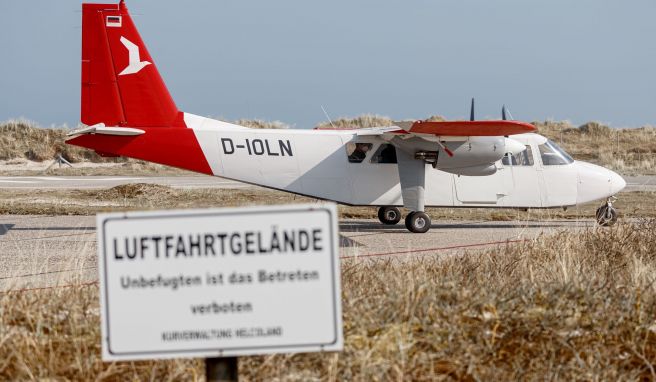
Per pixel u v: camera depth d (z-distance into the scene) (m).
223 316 10.47
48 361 14.95
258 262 10.45
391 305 17.73
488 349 15.61
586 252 32.56
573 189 57.09
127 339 10.50
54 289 22.23
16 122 143.50
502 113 58.84
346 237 50.50
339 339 10.43
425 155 53.56
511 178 56.41
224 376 11.03
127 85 52.66
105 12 52.31
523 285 21.08
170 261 10.47
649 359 15.93
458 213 66.88
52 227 53.09
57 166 132.00
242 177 53.16
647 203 74.00
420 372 14.59
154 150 52.16
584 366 14.77
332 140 54.41
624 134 163.88
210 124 54.50
